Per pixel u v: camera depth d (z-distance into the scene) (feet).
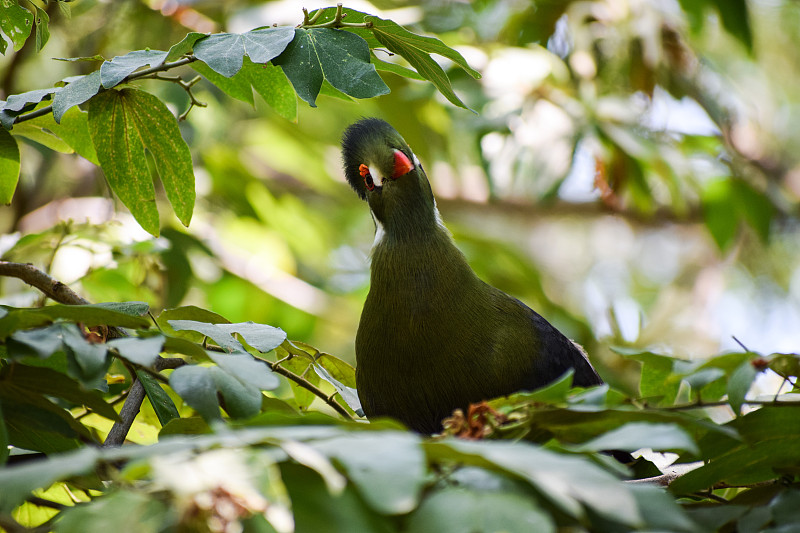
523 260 44.91
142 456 8.59
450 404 19.99
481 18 42.73
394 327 20.10
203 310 15.90
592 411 10.91
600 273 59.57
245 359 11.88
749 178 44.70
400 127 41.73
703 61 43.39
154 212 17.81
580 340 41.16
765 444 11.96
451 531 8.50
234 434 8.85
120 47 35.32
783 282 51.19
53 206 36.63
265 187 43.73
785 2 52.49
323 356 18.94
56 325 11.48
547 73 39.24
